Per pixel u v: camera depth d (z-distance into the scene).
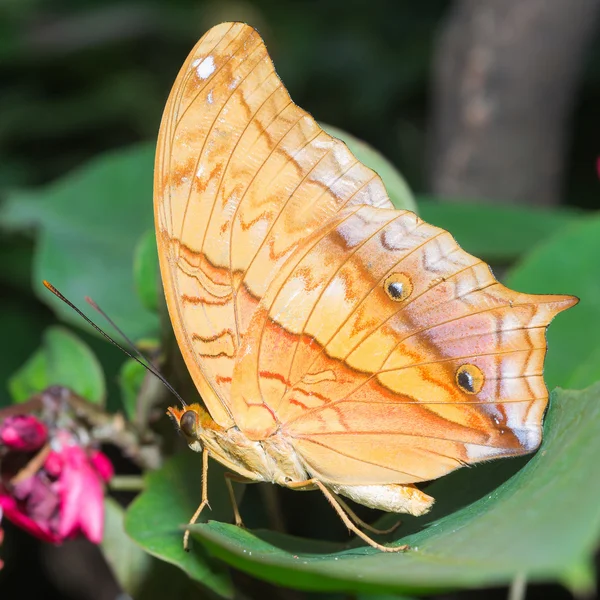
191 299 0.29
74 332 0.43
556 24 0.40
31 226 0.38
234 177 0.29
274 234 0.29
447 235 0.29
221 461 0.30
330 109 0.65
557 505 0.26
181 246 0.29
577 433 0.27
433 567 0.25
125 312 0.35
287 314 0.29
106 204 0.37
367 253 0.29
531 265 0.33
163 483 0.31
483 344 0.29
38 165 0.59
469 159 0.43
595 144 0.62
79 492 0.31
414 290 0.29
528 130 0.42
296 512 0.43
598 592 0.40
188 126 0.29
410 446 0.29
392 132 0.64
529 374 0.29
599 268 0.33
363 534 0.29
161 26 0.65
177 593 0.32
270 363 0.29
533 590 0.43
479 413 0.29
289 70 0.65
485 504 0.28
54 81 0.64
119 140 0.61
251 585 0.32
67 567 0.48
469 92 0.42
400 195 0.32
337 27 0.68
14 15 0.64
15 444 0.31
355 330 0.29
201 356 0.29
